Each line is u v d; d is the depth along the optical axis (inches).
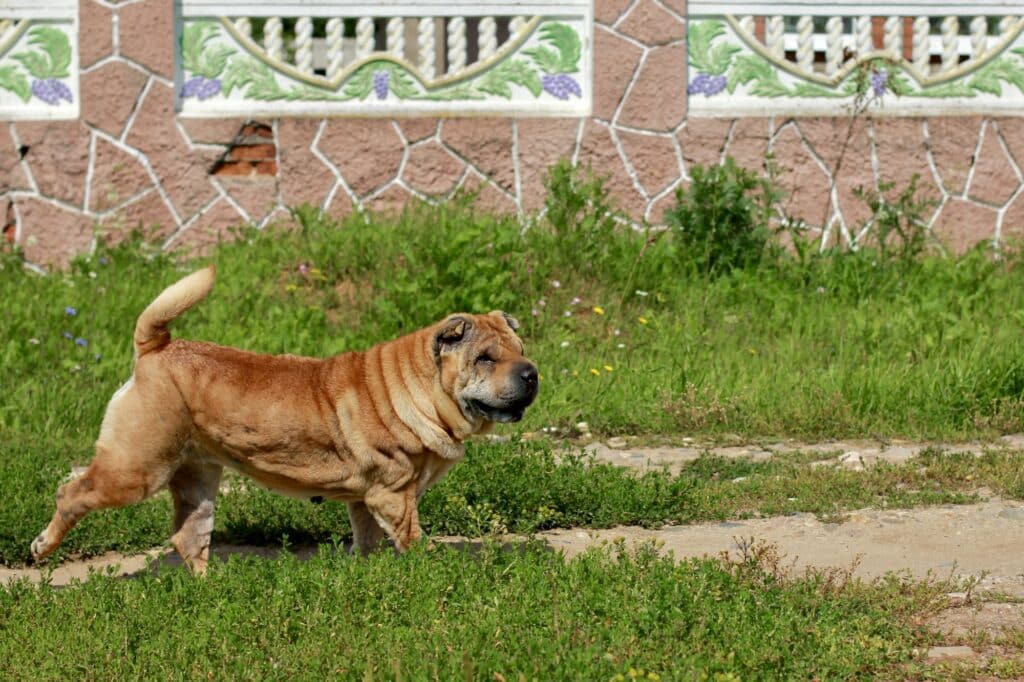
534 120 609.3
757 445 433.1
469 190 608.7
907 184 624.7
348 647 224.4
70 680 216.4
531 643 215.8
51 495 335.3
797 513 347.9
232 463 285.4
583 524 341.4
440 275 534.6
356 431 280.1
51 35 594.9
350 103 607.2
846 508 349.7
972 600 265.3
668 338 518.9
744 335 532.4
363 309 539.2
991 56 627.8
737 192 579.8
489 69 612.1
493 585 252.8
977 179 628.7
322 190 604.1
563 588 246.2
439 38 714.2
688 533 331.9
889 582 271.3
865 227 623.8
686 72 613.3
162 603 245.1
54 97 597.0
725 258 577.0
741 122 615.8
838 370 478.3
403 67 607.5
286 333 504.1
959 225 628.7
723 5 613.3
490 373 276.8
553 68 613.0
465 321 278.1
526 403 278.7
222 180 599.5
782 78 619.8
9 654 225.3
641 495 344.2
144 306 531.8
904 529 327.3
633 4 606.2
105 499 277.4
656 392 474.9
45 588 256.7
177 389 277.4
